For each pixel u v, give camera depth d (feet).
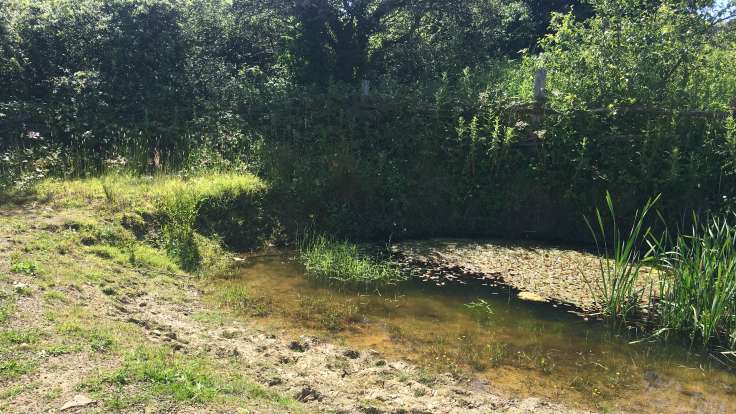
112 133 34.17
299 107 38.27
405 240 32.58
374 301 23.18
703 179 30.32
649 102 32.94
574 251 30.76
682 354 19.38
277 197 32.37
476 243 32.14
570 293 24.79
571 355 19.03
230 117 37.35
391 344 19.21
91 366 13.08
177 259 25.07
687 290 20.88
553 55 38.75
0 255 19.26
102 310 17.29
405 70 48.21
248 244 29.40
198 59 40.91
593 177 32.04
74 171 31.12
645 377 17.67
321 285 24.56
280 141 36.32
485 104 35.53
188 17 42.86
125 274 21.61
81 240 23.16
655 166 31.27
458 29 48.55
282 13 44.42
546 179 33.37
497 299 23.91
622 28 35.65
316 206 33.09
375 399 14.85
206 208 29.35
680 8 36.63
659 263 24.79
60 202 26.40
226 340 17.71
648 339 20.48
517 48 64.54
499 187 34.45
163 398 12.16
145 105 36.99
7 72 35.55
